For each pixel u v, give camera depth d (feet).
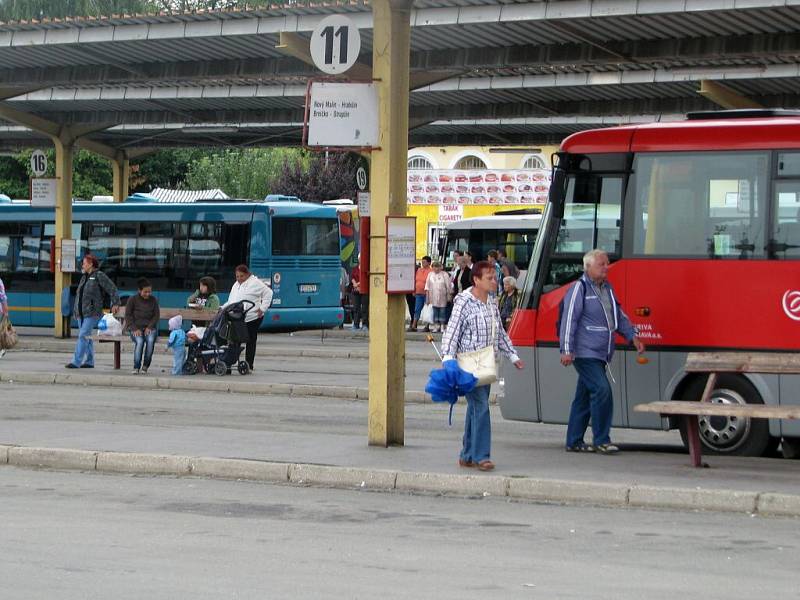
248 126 132.98
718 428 54.60
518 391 59.41
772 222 54.75
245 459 50.44
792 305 54.13
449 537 38.50
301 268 138.92
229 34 92.63
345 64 53.72
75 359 97.09
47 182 129.80
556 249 58.75
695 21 79.56
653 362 56.24
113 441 55.98
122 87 117.80
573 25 82.89
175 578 32.48
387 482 47.55
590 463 50.93
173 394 84.12
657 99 111.55
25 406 74.59
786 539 38.42
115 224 141.79
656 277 56.44
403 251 54.13
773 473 48.70
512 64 92.99
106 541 37.27
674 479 46.73
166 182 285.02
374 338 54.54
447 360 47.62
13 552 35.53
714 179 55.93
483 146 140.36
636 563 34.94
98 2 253.85
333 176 254.88
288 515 42.06
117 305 97.09
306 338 139.23
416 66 95.96
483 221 161.99
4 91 116.67
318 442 56.13
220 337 93.25
